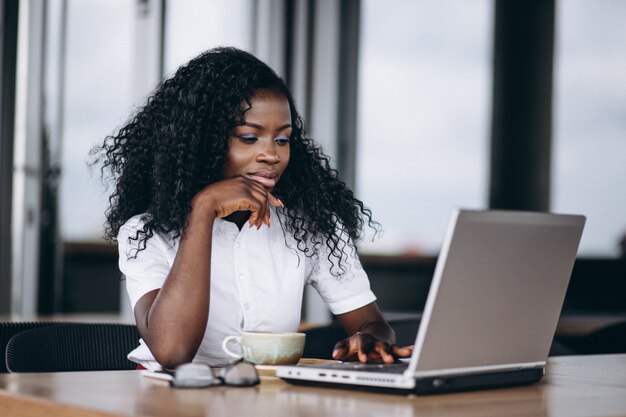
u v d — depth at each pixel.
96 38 4.45
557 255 1.42
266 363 1.52
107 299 4.96
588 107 5.65
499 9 5.71
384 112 5.37
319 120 5.15
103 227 2.09
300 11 5.08
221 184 1.74
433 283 1.23
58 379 1.45
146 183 2.01
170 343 1.63
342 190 2.13
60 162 4.34
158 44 4.46
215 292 1.89
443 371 1.30
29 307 4.23
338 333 2.31
